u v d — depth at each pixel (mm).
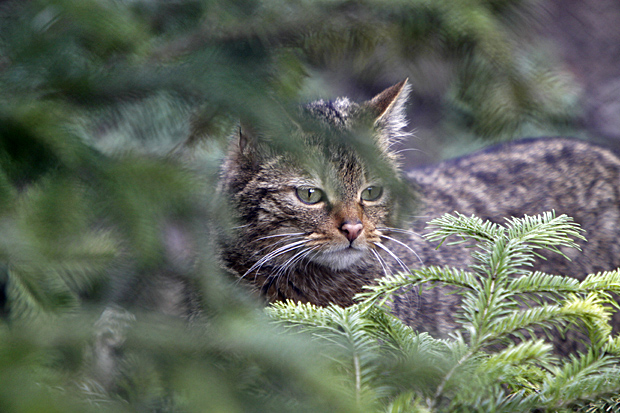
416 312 5691
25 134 1918
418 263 6117
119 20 2082
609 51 11344
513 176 7461
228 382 1671
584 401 2205
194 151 2898
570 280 2668
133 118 2129
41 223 1923
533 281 2658
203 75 2010
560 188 7375
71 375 1622
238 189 5180
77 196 1967
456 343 2471
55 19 1982
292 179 5012
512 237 2857
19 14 1994
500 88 2053
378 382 2123
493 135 2125
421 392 2102
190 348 1715
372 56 2373
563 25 12109
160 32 2230
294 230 5117
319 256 5180
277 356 1730
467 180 7367
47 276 1985
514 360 2221
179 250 2201
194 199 2119
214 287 2266
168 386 1676
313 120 2160
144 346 1708
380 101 5445
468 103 2207
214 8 2199
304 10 2172
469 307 2576
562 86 2137
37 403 1342
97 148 2135
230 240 4812
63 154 1943
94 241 2209
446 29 2055
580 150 7875
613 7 12656
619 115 10000
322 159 2350
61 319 1756
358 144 2137
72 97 1994
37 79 1957
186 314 2908
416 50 2170
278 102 2098
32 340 1546
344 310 2666
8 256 1904
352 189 5043
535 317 2438
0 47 1972
